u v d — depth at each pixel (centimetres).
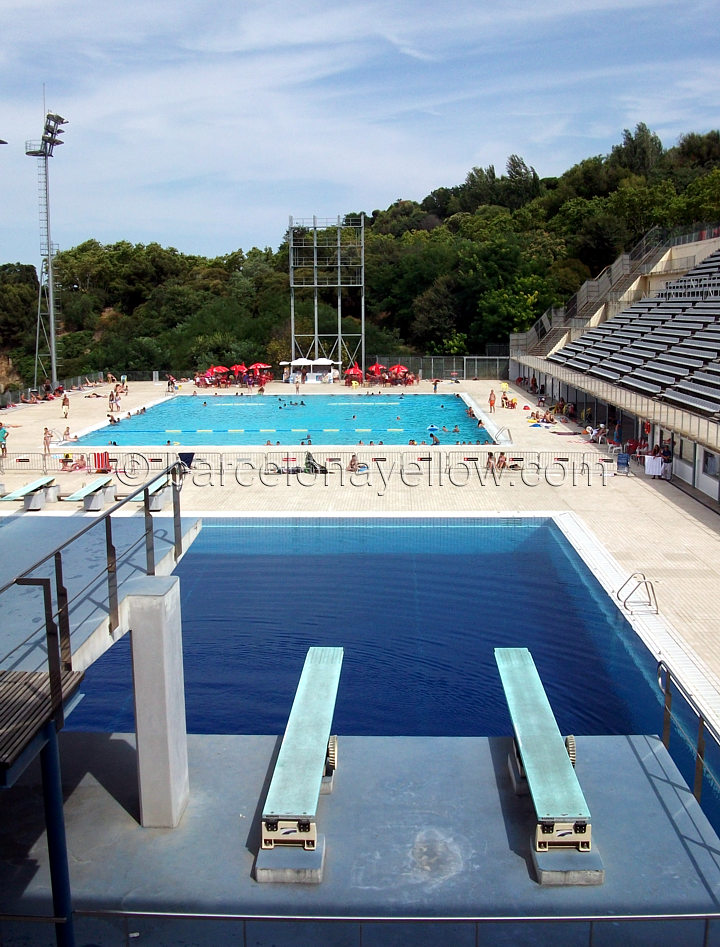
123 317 9019
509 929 804
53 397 5528
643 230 7788
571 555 2148
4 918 753
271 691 1438
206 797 1016
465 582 1966
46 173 5462
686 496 2670
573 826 880
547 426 4119
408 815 976
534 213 8838
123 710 1402
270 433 4203
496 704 1393
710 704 1332
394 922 725
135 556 1053
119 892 853
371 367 6084
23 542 1140
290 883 863
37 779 1060
